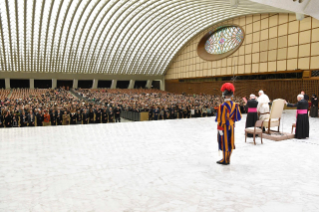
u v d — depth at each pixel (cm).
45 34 3347
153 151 649
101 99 2723
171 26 3791
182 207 340
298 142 747
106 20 3322
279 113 811
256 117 831
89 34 3678
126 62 4619
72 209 335
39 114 1433
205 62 3962
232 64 3381
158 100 2548
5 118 1338
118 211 329
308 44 2331
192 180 442
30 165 530
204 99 2797
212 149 672
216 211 329
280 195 379
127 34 3888
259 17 2902
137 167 517
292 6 745
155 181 438
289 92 2594
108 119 1708
